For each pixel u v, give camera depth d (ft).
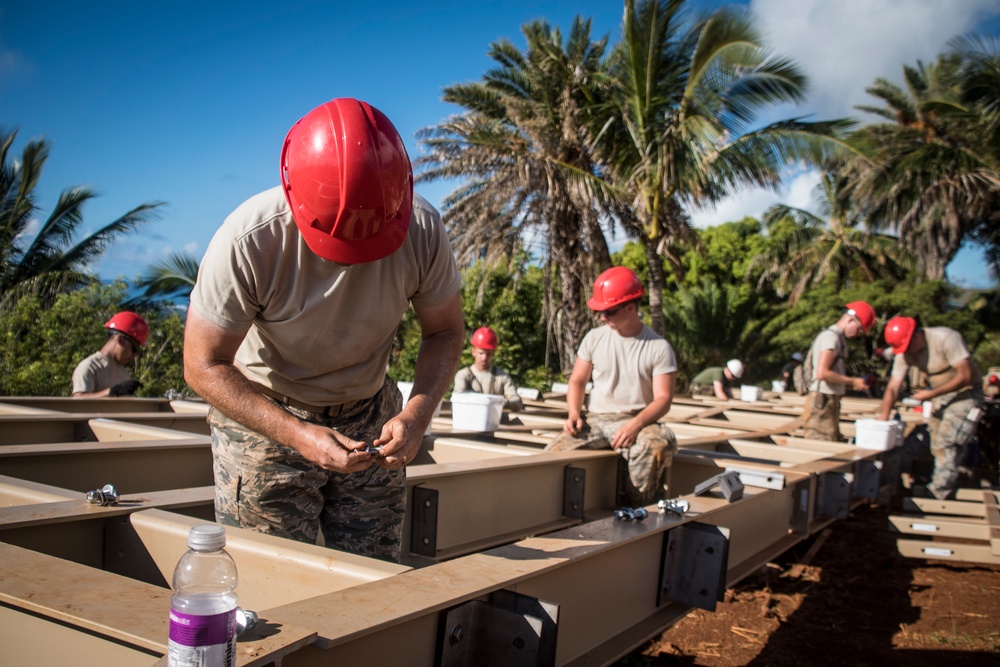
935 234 81.25
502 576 5.66
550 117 47.62
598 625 7.34
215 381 6.19
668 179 40.70
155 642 3.73
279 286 6.38
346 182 5.72
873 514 19.67
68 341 35.83
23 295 45.60
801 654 10.61
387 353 7.47
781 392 40.52
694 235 46.57
